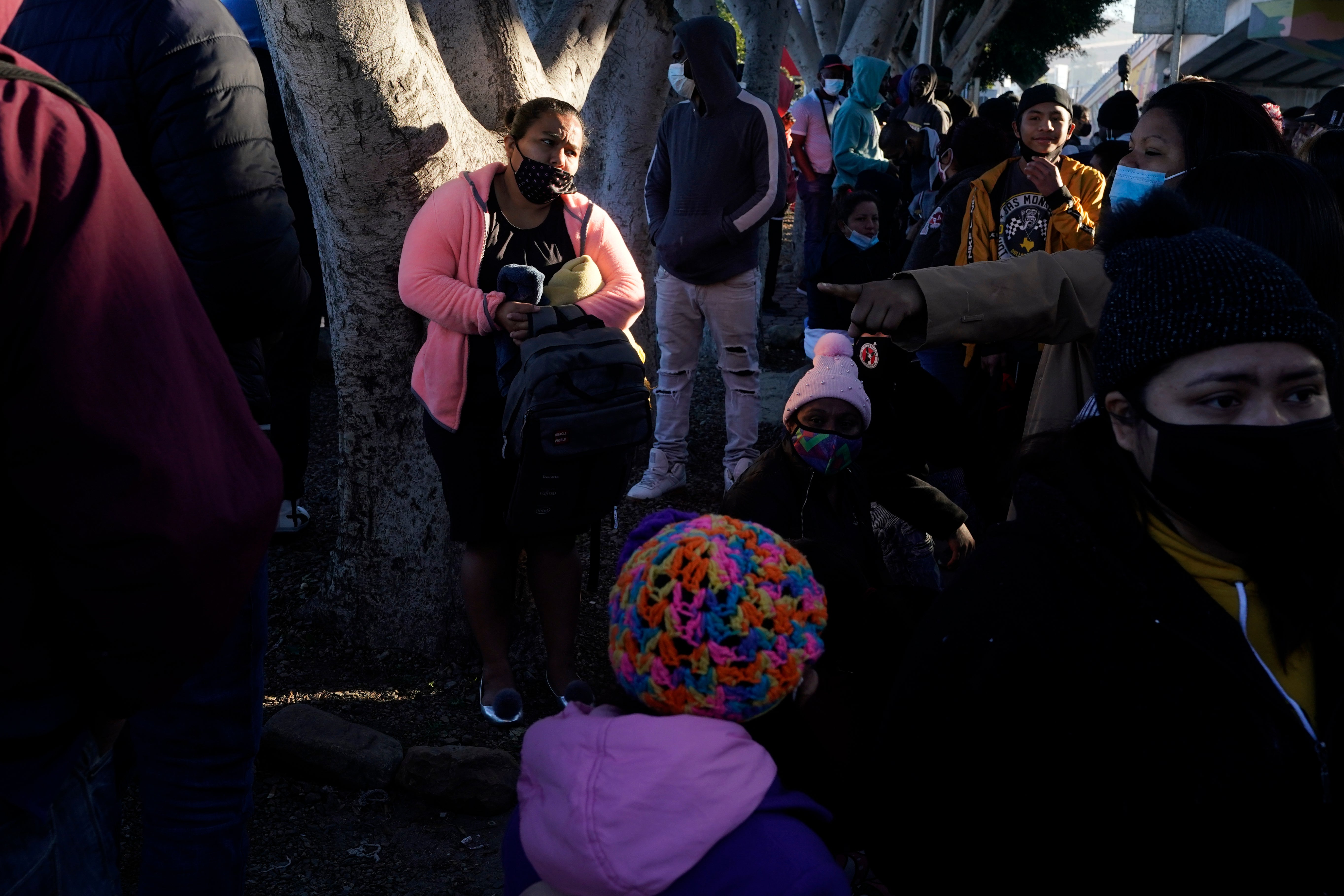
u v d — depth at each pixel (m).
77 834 1.42
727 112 4.77
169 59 2.01
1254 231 1.84
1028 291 1.81
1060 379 2.14
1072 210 3.91
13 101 1.22
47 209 1.21
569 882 1.32
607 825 1.28
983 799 1.25
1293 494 1.14
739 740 1.34
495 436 3.14
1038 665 1.18
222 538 1.35
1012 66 31.00
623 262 3.29
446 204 3.11
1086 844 1.22
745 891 1.29
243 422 1.46
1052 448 1.31
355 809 2.94
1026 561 1.22
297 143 3.42
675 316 5.05
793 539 2.59
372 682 3.53
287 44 3.05
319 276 4.30
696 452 5.97
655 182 5.10
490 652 3.35
